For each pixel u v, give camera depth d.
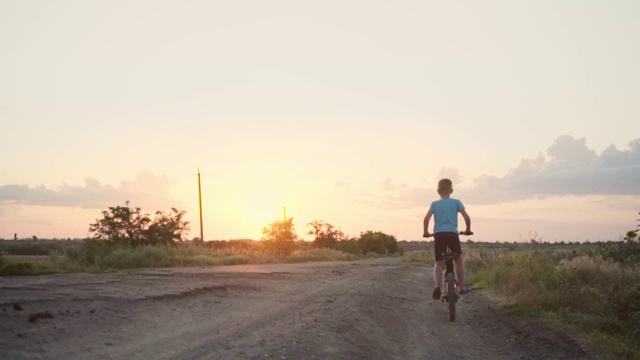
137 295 9.82
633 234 15.84
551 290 10.58
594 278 11.76
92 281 12.95
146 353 5.64
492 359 6.52
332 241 78.31
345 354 5.96
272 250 41.28
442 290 9.58
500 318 9.23
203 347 5.95
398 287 14.76
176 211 32.25
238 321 7.73
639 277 11.16
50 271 18.38
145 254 24.23
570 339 7.09
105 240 28.95
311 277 16.95
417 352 6.69
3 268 17.55
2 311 7.54
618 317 8.66
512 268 14.71
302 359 5.50
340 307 9.42
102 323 7.19
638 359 6.24
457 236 9.32
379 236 90.31
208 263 26.22
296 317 8.12
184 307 9.02
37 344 5.77
